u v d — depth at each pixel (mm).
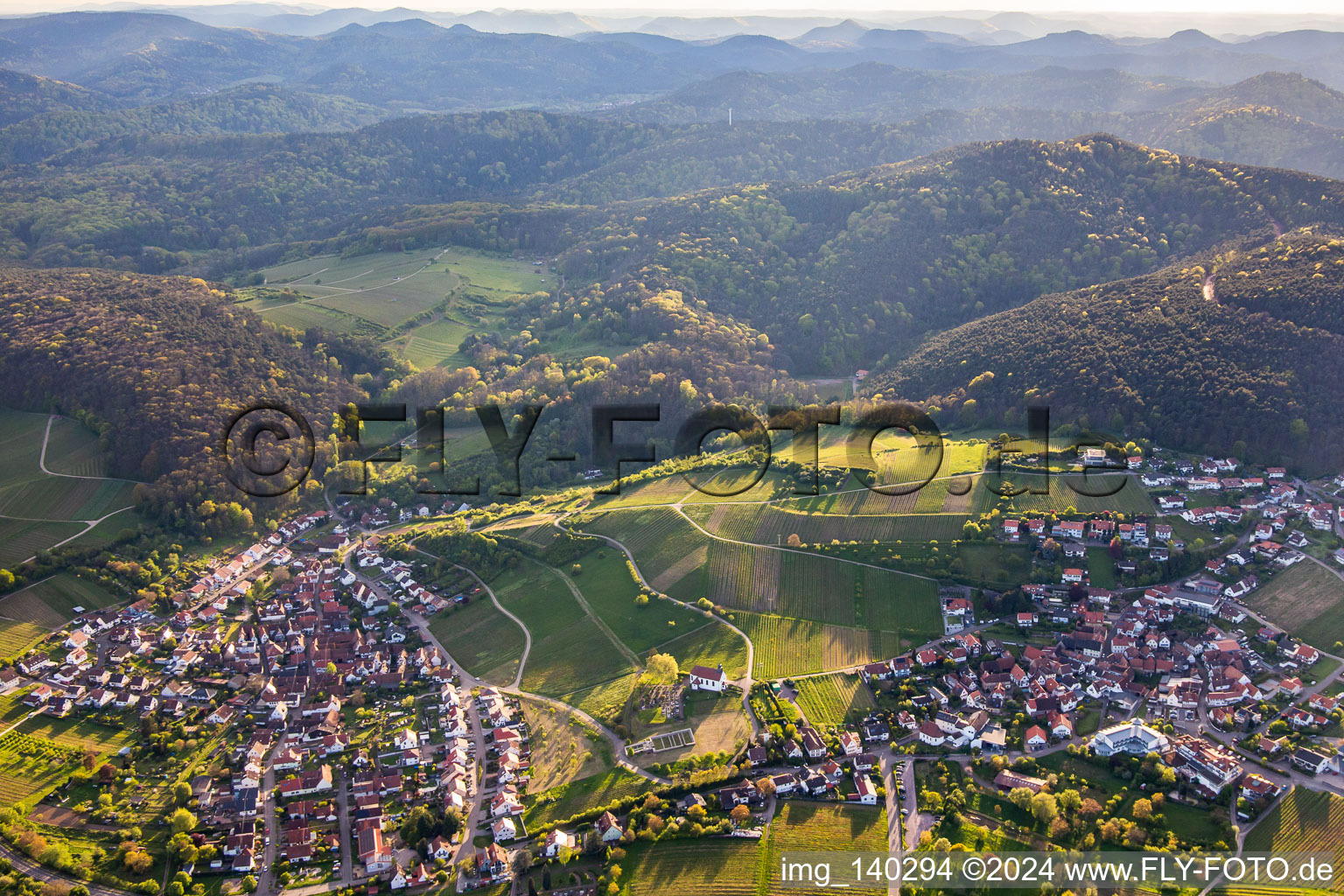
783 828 151125
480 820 160500
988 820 152500
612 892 140250
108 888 148625
